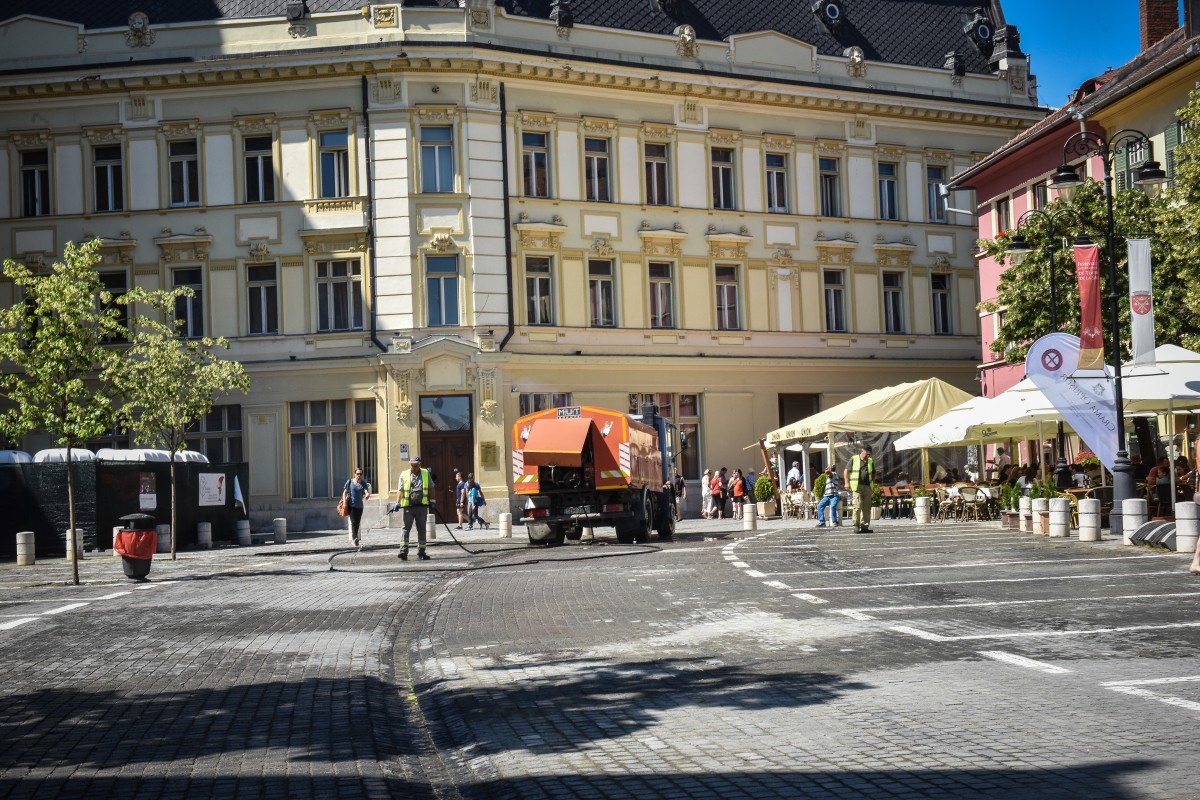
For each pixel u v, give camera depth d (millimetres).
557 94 46156
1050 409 26281
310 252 44438
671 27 48156
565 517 30906
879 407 38125
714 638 12562
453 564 26047
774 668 10555
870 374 51625
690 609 15141
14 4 45938
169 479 36406
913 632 12234
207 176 44656
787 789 6613
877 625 12875
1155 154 36344
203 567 27719
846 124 51438
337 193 44625
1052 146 42719
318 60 43844
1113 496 25375
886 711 8516
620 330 46906
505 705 9531
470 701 9766
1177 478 28188
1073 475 32219
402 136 44125
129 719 9523
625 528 31562
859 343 51344
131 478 35500
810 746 7605
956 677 9664
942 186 50906
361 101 44250
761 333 49500
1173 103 35406
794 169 50500
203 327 44719
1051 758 6961
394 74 44125
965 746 7367
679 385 48062
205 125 44656
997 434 34438
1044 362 25156
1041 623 12602
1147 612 13242
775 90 49281
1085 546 23078
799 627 13016
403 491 28344
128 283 44875
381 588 20438
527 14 45469
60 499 34781
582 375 46219
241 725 9133
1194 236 27219
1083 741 7344
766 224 49844
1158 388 24516
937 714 8328
